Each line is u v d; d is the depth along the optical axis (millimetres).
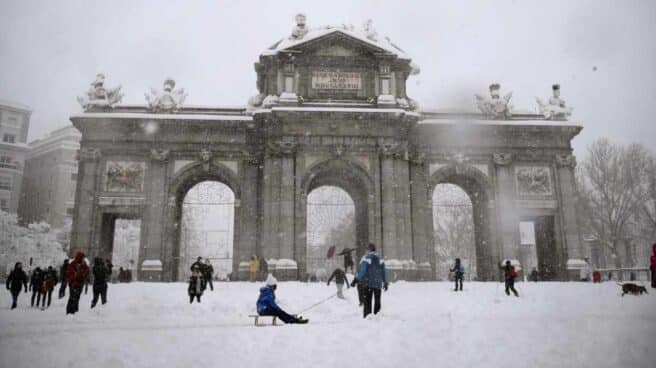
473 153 60500
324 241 93750
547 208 59812
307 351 12531
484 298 29703
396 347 12852
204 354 12359
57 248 92938
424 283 45125
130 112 59156
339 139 55406
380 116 54969
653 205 80688
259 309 18422
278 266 51188
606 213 81625
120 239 116188
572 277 57062
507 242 58000
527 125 60312
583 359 11367
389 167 55000
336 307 25250
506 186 59594
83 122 57375
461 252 105812
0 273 85625
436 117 61531
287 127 54844
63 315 23062
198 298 27938
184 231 99000
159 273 54219
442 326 16156
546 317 18891
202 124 58094
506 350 12344
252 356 12039
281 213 53031
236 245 56875
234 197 58125
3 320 20609
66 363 11578
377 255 19953
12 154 110812
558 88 63594
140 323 19594
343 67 57688
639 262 97562
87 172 57031
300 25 59188
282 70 57312
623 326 15633
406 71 59656
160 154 57375
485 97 62844
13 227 87812
